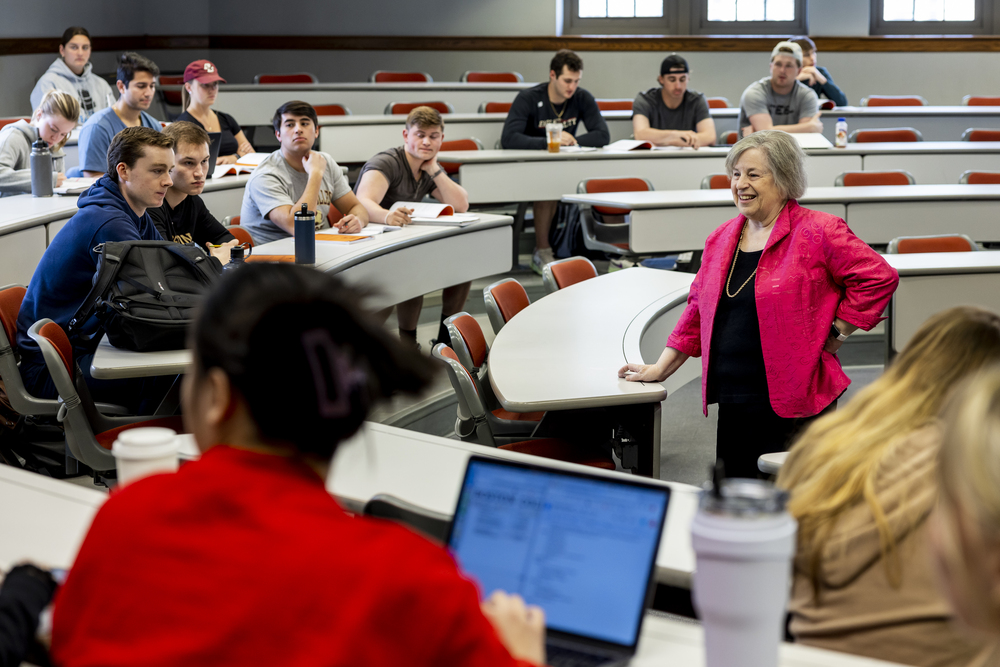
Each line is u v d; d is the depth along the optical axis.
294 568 0.74
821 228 2.39
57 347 2.55
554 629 1.13
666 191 5.59
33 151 4.33
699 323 2.56
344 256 3.54
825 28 9.45
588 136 6.41
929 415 1.20
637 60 9.40
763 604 0.87
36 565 1.09
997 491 0.54
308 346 0.77
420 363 0.82
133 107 5.03
